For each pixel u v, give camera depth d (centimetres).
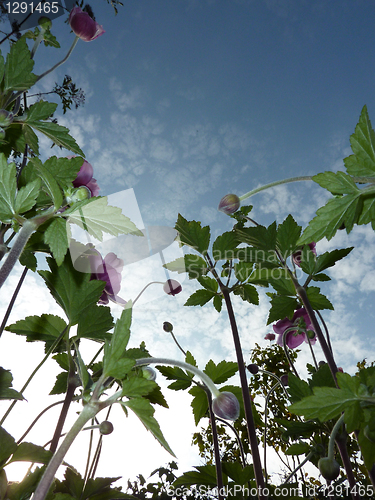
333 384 108
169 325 139
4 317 81
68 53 101
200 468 128
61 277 86
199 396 139
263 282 132
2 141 85
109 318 89
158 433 56
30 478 65
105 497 88
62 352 93
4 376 69
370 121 73
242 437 214
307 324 149
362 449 72
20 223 62
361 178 75
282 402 219
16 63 86
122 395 55
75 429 51
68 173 83
